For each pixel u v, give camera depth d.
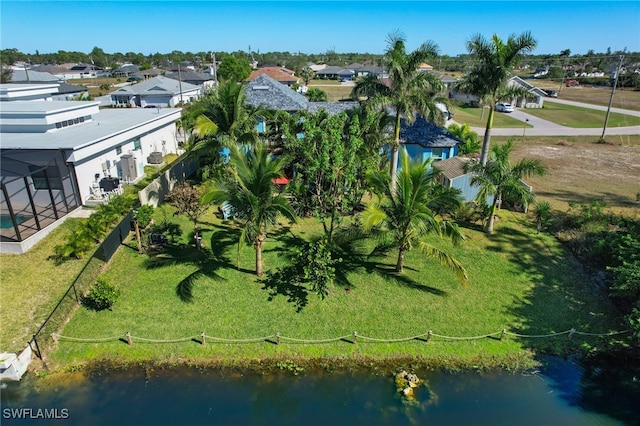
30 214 21.03
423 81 22.67
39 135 24.33
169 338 13.32
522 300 15.45
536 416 11.05
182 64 163.25
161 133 34.28
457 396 11.61
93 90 82.56
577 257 18.44
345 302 15.13
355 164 18.48
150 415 10.86
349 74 120.00
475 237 20.33
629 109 66.75
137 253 18.14
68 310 14.33
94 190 23.42
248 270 16.95
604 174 31.73
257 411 11.03
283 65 152.12
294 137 19.52
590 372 12.51
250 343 13.24
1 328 13.38
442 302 15.25
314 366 12.52
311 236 20.05
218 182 15.09
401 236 15.84
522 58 23.75
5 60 129.00
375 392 11.69
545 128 50.69
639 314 13.02
